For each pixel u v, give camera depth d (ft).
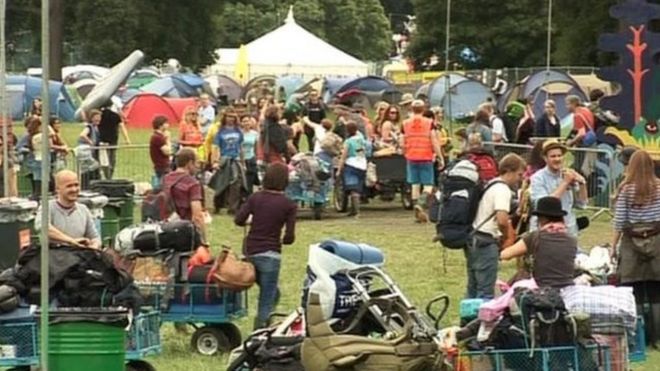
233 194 115.75
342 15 618.44
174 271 57.11
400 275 82.43
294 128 137.59
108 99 118.21
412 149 117.39
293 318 45.96
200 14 409.69
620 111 105.19
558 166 63.31
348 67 367.86
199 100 162.50
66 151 116.26
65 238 53.01
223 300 57.21
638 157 58.80
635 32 104.42
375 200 130.52
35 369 47.65
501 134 131.95
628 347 47.01
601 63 327.88
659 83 104.27
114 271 49.39
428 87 260.83
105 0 395.14
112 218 78.54
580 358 43.60
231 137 115.65
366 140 125.29
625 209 58.44
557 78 229.04
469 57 412.57
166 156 109.19
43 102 41.68
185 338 60.54
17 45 385.09
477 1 408.05
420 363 41.55
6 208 61.05
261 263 57.41
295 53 365.61
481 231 61.21
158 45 402.72
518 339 43.27
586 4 333.21
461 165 62.75
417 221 114.01
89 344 43.88
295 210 58.23
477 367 42.96
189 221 59.62
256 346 44.96
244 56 364.17
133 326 49.32
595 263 58.80
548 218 50.83
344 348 41.55
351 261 44.93
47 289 42.24
